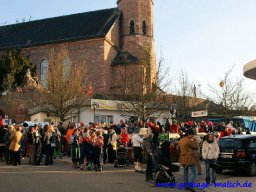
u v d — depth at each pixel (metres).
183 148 12.23
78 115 34.44
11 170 15.86
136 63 38.28
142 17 50.06
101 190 11.41
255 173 16.09
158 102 33.38
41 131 18.92
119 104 33.50
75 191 11.07
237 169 15.79
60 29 52.72
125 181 13.60
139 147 16.44
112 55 47.94
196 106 43.09
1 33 58.19
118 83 44.59
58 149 21.61
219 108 41.91
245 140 16.20
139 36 49.53
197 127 24.38
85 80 46.34
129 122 26.73
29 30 56.19
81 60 47.03
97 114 34.28
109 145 19.61
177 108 41.69
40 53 50.00
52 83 33.62
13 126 19.28
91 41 46.88
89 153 16.88
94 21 51.28
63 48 46.28
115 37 49.50
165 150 13.14
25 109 37.03
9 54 42.91
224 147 16.20
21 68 41.81
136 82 33.72
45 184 12.19
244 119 33.81
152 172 13.87
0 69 41.28
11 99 37.62
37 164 18.36
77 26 51.78
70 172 15.76
